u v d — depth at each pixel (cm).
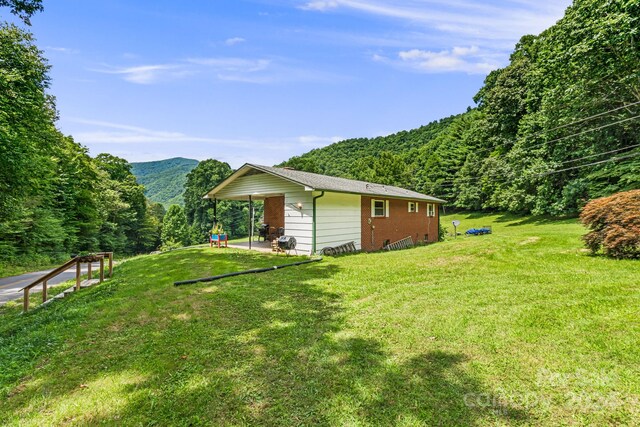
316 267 793
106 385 279
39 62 1227
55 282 901
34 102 1177
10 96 1033
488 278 603
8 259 1425
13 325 489
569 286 516
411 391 253
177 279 688
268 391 262
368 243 1317
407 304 466
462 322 383
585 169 1994
